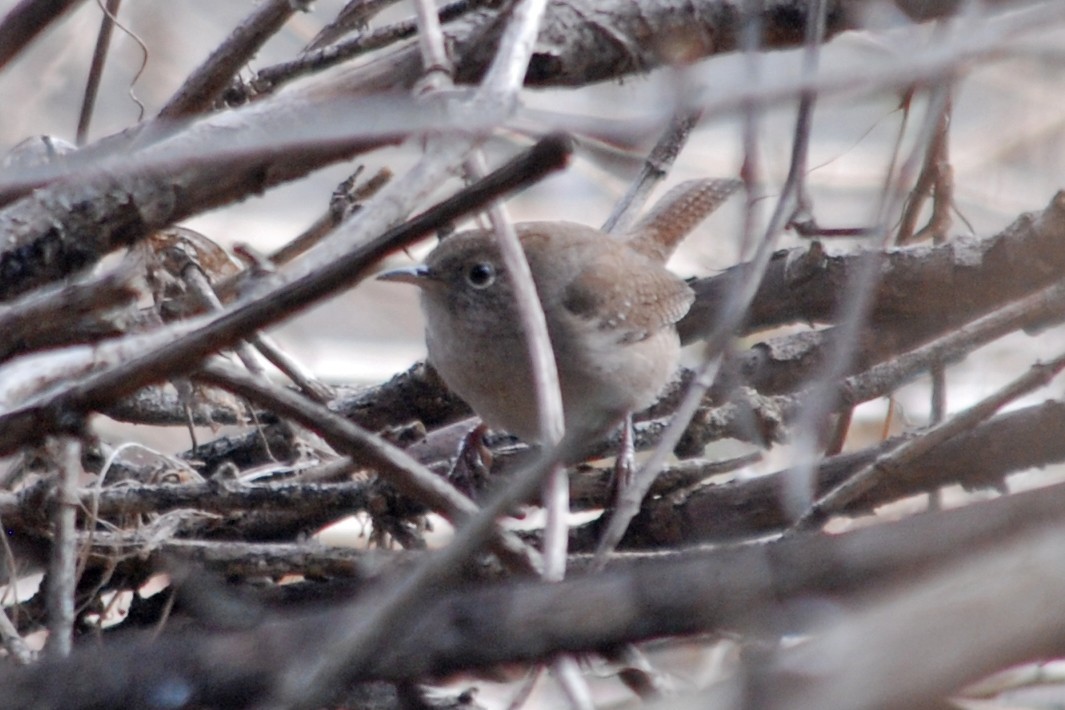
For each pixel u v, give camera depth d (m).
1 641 5.99
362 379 11.48
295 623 2.95
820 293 7.79
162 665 2.78
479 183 3.52
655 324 8.60
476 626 2.78
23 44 5.55
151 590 8.33
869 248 4.86
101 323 5.24
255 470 7.72
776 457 9.52
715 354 4.86
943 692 2.04
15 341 4.84
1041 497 2.39
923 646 2.06
